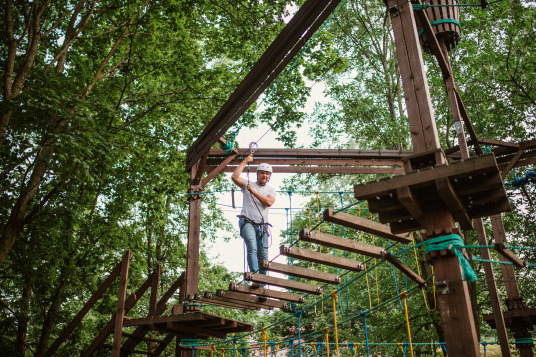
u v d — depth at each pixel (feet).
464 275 10.89
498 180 10.84
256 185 21.61
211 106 48.29
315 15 18.13
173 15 41.06
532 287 43.32
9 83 34.37
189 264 26.48
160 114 45.01
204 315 23.13
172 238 55.16
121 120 44.32
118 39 40.52
